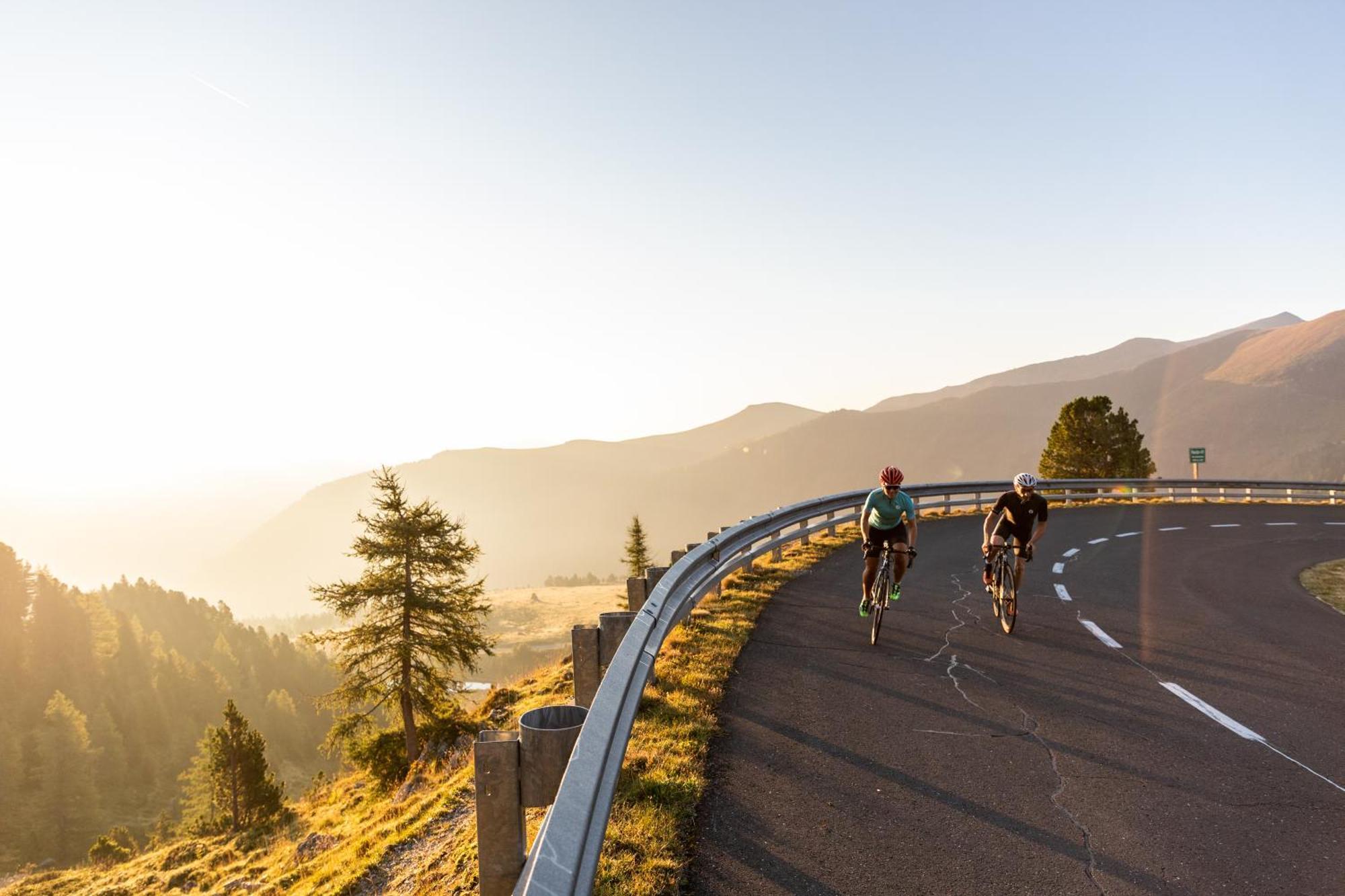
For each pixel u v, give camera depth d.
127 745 150.12
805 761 5.34
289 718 168.50
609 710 3.53
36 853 109.12
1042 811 4.59
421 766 13.84
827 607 10.75
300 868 10.46
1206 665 7.93
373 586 29.97
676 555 8.50
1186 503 33.97
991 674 7.55
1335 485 33.94
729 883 3.76
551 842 2.49
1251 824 4.45
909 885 3.74
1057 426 54.72
